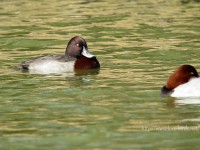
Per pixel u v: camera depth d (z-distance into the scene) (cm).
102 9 3095
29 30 2681
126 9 3092
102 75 1955
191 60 2111
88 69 2036
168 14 2948
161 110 1564
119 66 2064
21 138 1391
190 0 3303
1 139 1388
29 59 2183
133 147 1321
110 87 1800
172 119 1498
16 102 1669
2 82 1878
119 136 1391
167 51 2248
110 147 1323
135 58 2169
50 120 1514
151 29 2636
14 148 1330
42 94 1741
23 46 2416
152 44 2369
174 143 1344
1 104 1652
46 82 1877
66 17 2925
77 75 1966
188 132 1408
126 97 1689
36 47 2397
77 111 1579
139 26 2703
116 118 1516
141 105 1612
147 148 1313
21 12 3064
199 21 2773
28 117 1541
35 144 1352
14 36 2575
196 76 1666
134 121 1491
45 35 2584
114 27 2694
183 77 1661
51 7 3178
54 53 2298
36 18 2920
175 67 2020
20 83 1867
